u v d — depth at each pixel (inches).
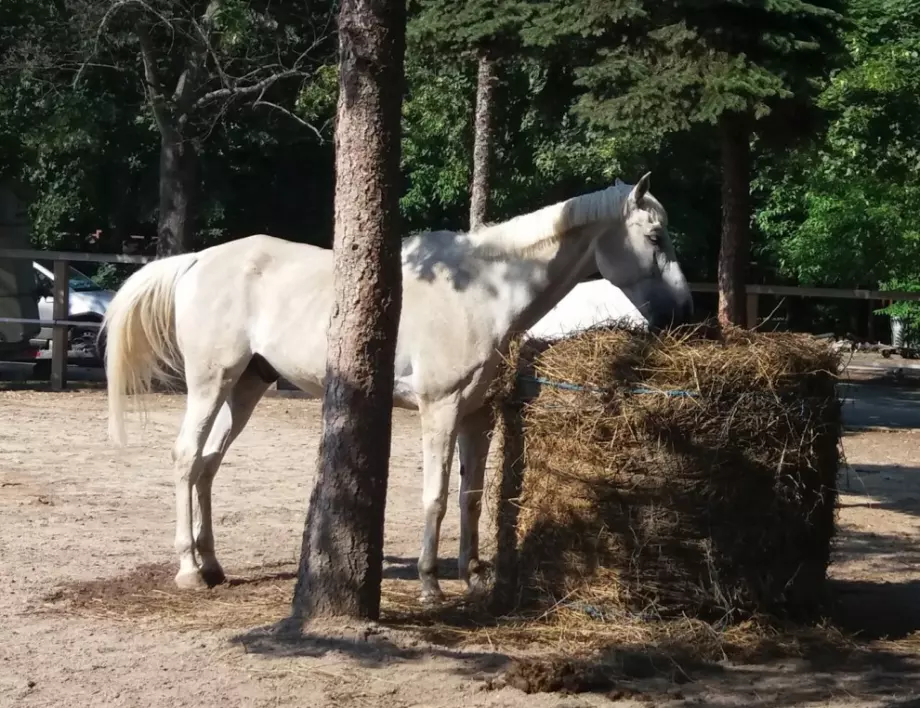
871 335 996.6
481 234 259.3
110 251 1032.8
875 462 487.8
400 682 195.9
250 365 278.2
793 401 227.3
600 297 374.9
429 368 249.4
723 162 408.8
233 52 733.3
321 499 221.5
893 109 572.4
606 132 439.2
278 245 275.6
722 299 412.2
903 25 608.7
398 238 220.7
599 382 226.7
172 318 279.3
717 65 358.6
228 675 198.1
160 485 378.3
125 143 900.0
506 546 246.8
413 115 718.5
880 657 221.5
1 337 633.0
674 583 225.9
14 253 598.5
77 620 232.5
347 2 215.9
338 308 220.1
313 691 191.3
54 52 756.0
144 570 275.6
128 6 674.8
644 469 224.2
